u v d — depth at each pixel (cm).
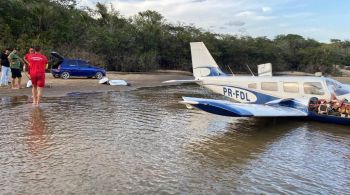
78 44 3719
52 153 743
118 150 780
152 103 1513
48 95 1667
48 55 3045
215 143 864
